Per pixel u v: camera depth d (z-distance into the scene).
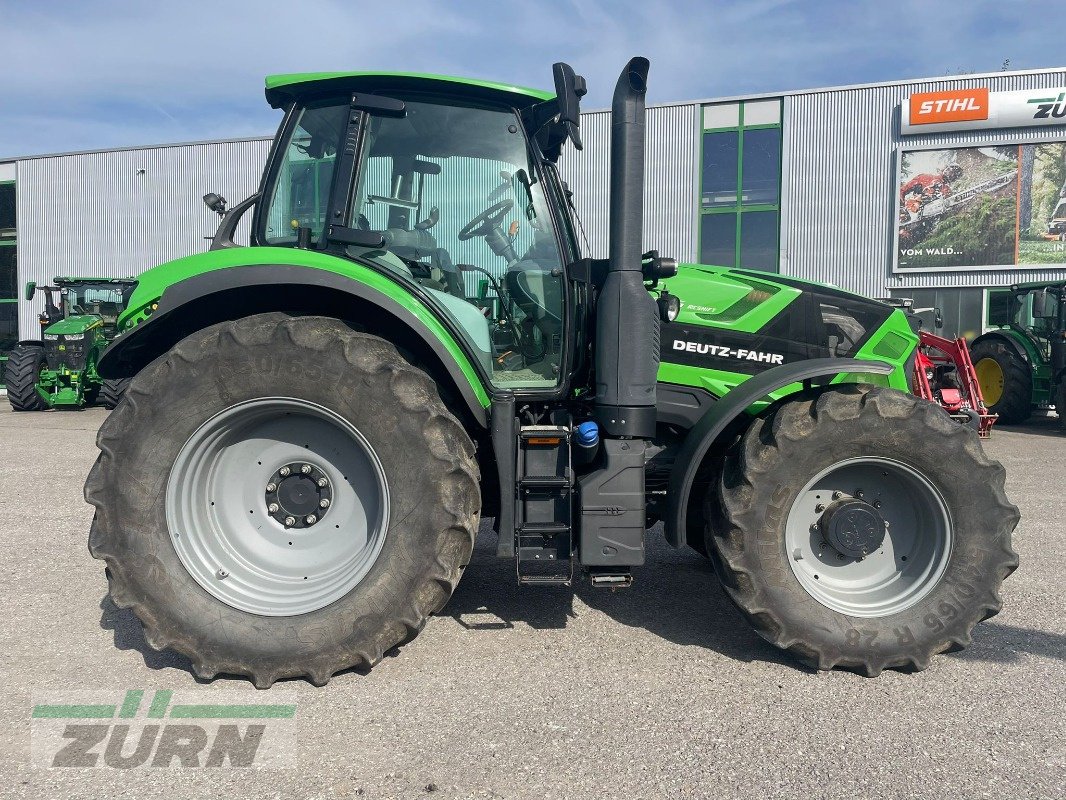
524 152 2.84
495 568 3.70
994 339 10.43
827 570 2.65
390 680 2.42
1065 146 13.39
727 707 2.25
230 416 2.43
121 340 2.58
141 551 2.37
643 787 1.83
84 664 2.54
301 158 2.84
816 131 14.39
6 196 18.55
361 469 2.54
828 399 2.54
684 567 3.71
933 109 13.77
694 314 3.00
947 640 2.49
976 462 2.50
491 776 1.87
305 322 2.41
